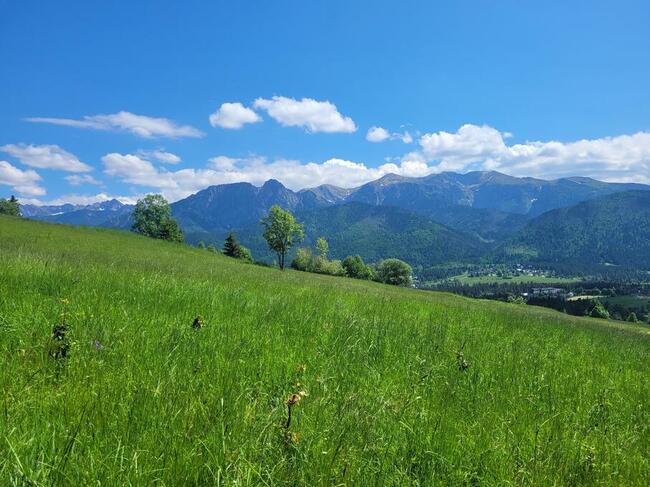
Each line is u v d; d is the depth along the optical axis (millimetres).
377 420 3516
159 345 4715
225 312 7176
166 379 3639
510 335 9477
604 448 3676
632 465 3416
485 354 6820
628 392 5777
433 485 2811
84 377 3564
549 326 12609
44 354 3922
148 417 2971
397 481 2758
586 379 6176
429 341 7160
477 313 13102
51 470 2234
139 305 6660
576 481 3137
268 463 2730
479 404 4340
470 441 3424
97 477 2291
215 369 4145
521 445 3516
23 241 30828
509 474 3051
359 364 5301
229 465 2484
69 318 5125
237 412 3246
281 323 6898
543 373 6000
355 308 10156
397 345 6586
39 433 2633
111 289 7684
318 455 2877
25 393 3133
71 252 22406
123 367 3898
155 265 17578
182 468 2480
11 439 2469
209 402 3328
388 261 149625
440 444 3297
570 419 4387
